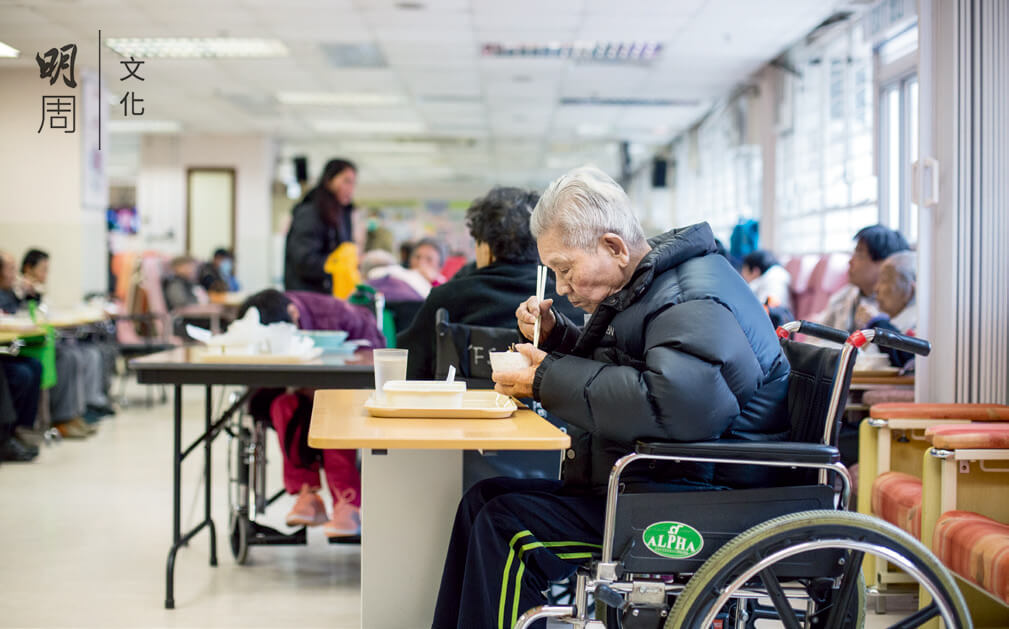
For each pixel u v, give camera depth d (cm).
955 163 344
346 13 818
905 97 700
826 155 859
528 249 301
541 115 1356
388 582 275
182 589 324
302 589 325
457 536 220
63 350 666
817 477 196
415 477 275
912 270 414
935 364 353
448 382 216
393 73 1076
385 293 502
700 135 1420
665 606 185
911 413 301
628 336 199
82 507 451
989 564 212
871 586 305
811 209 911
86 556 365
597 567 185
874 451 310
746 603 208
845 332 214
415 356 300
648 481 198
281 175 1841
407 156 1833
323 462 362
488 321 291
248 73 1078
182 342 881
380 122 1436
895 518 278
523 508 200
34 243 1020
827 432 194
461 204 2411
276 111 1345
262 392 368
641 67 1030
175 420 314
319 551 379
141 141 1591
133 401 880
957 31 343
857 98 790
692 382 179
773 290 696
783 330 213
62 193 1017
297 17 832
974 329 342
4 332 559
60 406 653
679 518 185
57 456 590
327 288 542
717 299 191
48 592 318
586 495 211
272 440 663
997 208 341
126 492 485
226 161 1592
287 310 387
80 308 794
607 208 202
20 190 1012
